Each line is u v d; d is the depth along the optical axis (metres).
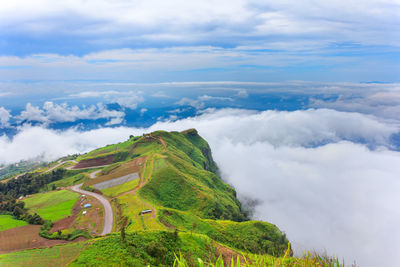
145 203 97.38
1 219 92.81
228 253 58.38
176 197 121.56
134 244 47.59
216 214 116.94
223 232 87.75
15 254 45.50
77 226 83.94
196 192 128.25
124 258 43.12
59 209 102.81
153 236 52.78
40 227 84.50
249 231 93.00
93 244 46.62
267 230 96.88
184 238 58.28
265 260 7.98
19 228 83.88
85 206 102.19
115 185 128.12
